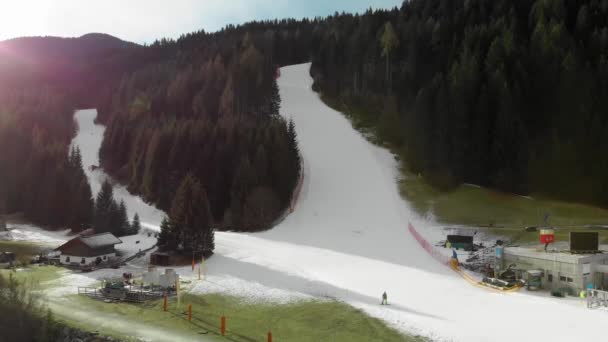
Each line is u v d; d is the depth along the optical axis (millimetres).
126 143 120500
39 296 39438
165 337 32969
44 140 121812
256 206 77750
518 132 81438
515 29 99188
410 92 107688
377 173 91500
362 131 108875
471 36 103188
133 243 68062
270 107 123750
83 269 54500
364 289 43625
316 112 123312
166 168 99250
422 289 43688
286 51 186250
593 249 44812
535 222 67562
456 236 59625
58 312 38438
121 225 74875
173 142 101500
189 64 158375
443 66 107812
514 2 111188
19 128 122562
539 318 34781
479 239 63000
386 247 62719
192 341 32156
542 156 80188
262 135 92375
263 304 40031
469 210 74500
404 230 70625
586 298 40219
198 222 58938
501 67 88188
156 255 56969
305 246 64188
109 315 37906
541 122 84875
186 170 94500
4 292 37469
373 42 132000
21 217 93812
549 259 44188
